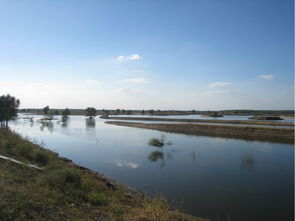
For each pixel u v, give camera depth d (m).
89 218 5.84
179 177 14.01
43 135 33.97
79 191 7.60
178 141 29.09
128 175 14.32
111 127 50.84
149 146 24.81
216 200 10.63
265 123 56.59
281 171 15.39
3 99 32.84
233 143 27.55
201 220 8.26
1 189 6.03
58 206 6.16
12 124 56.53
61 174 8.39
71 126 52.56
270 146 25.48
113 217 6.27
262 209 9.73
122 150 22.45
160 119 79.25
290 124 49.94
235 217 9.00
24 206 5.41
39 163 12.08
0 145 13.45
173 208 9.36
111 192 9.15
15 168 8.91
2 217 4.67
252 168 16.12
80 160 18.06
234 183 12.99
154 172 14.99
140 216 6.45
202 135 35.81
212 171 15.31
